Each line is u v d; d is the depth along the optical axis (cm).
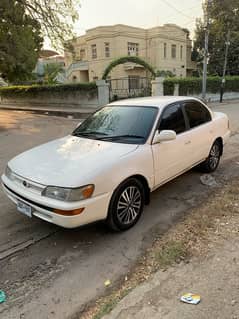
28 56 1661
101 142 354
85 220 279
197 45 3738
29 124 1339
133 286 234
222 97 2548
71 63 3631
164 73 2727
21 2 1400
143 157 333
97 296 229
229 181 474
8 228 342
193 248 279
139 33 3284
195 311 199
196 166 509
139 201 342
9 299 228
